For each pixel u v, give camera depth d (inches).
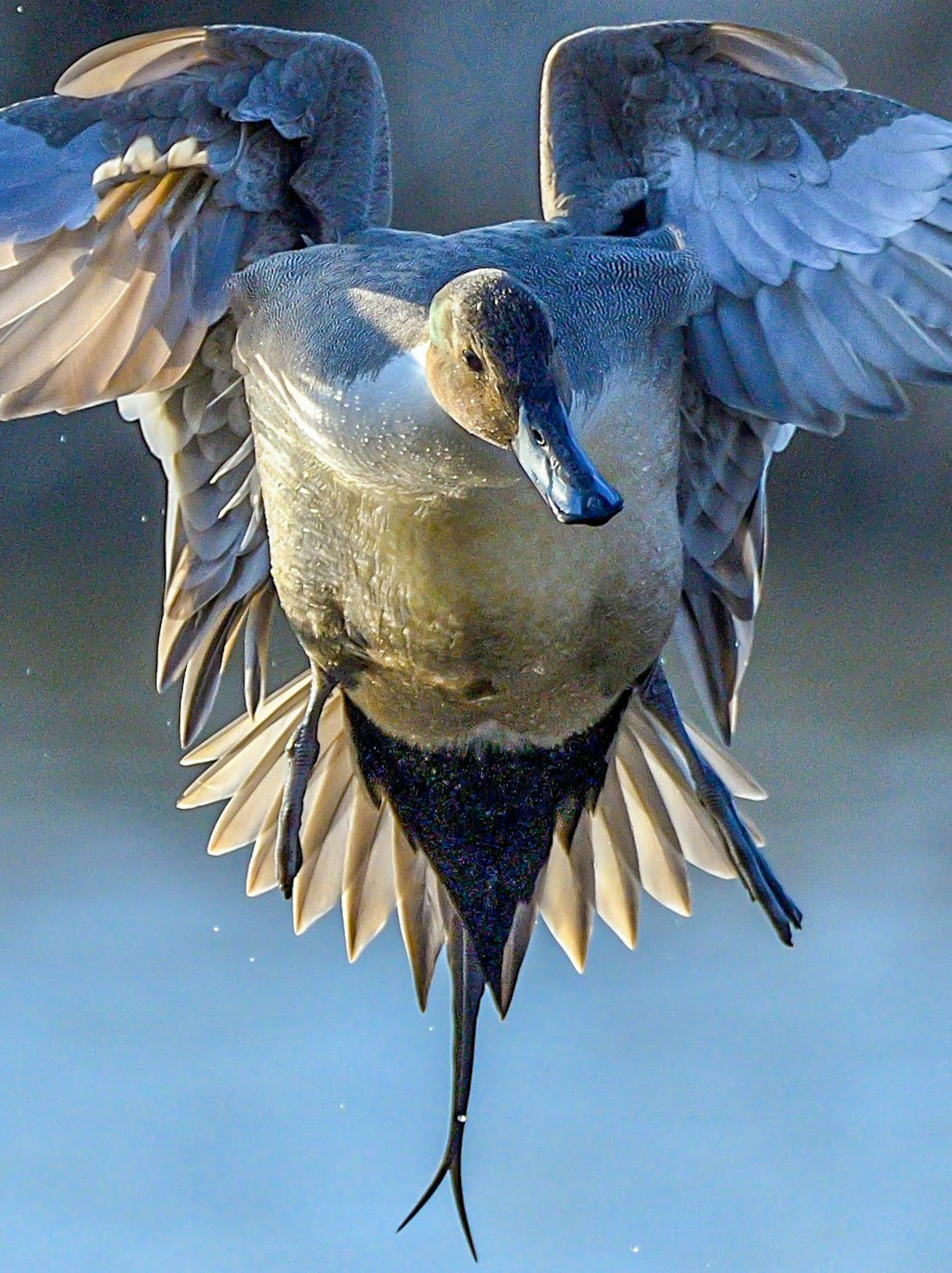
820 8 994.7
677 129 359.9
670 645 486.0
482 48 988.6
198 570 385.1
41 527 880.3
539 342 281.1
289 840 352.2
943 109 981.8
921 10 984.3
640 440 331.6
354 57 354.9
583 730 352.5
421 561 319.0
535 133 983.6
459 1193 360.8
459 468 300.0
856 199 354.9
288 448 331.9
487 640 326.3
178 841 615.5
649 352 337.1
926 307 351.3
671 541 339.3
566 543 318.0
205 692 394.0
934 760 668.1
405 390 301.7
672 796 379.2
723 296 358.6
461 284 285.7
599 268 331.0
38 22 950.4
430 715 346.6
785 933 352.2
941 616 808.9
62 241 346.3
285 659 716.0
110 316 356.8
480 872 361.1
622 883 377.4
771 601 832.3
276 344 330.3
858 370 358.0
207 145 349.4
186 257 354.0
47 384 359.9
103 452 895.1
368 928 378.3
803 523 879.1
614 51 358.3
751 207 359.3
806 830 622.5
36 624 793.6
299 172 353.7
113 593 829.2
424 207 981.8
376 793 362.0
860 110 357.4
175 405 373.4
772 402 360.5
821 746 684.1
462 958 368.2
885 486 884.0
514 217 981.8
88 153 346.3
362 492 319.6
